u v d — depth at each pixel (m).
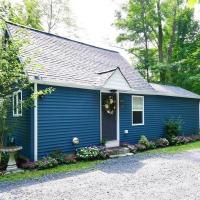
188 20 27.91
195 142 16.12
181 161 10.00
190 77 24.03
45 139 9.77
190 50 27.03
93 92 11.79
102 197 5.86
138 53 29.61
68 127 10.64
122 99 13.27
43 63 10.81
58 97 10.30
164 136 15.67
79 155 10.21
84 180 7.31
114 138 12.78
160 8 27.11
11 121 10.89
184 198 5.74
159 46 27.97
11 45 8.66
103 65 14.32
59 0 28.42
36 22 25.23
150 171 8.34
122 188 6.53
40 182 7.15
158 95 15.55
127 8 28.05
